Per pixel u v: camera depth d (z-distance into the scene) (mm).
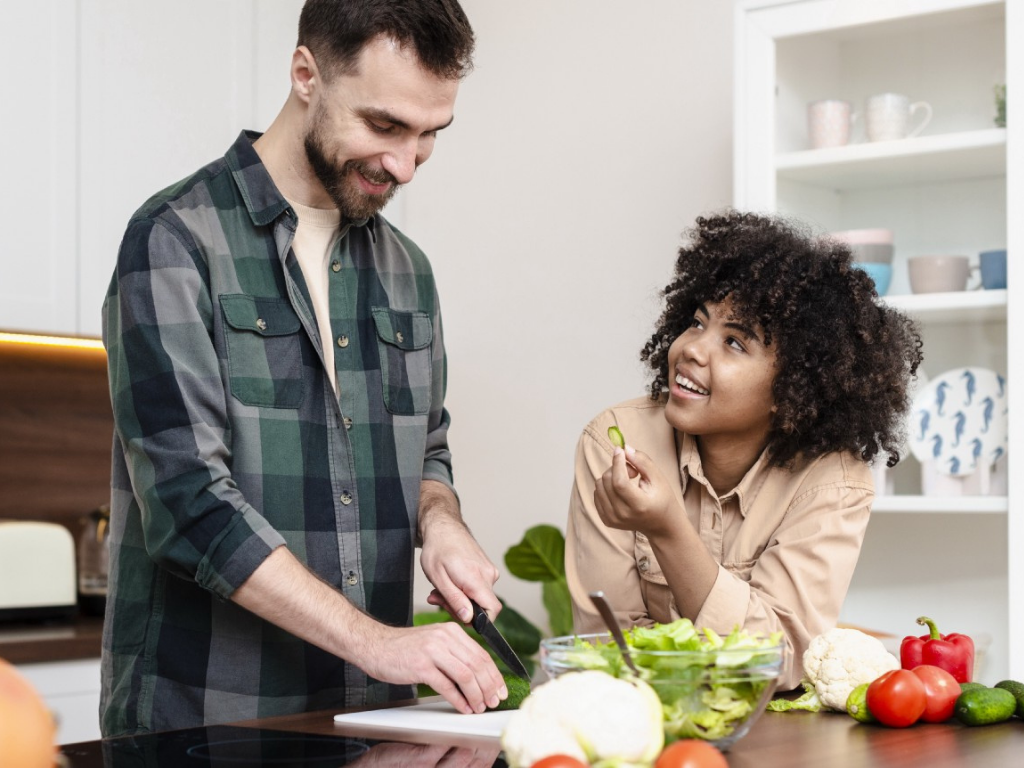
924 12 2229
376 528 1586
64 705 2287
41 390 2818
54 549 2543
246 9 2812
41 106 2443
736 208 2389
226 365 1467
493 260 3150
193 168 2709
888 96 2287
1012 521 2119
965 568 2180
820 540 1440
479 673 1206
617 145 2965
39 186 2439
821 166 2340
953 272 2229
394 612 1604
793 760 933
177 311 1394
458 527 1524
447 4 1419
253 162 1526
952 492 2188
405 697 1621
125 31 2584
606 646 934
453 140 3227
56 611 2535
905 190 2275
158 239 1412
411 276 1717
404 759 969
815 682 1199
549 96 3076
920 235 2264
